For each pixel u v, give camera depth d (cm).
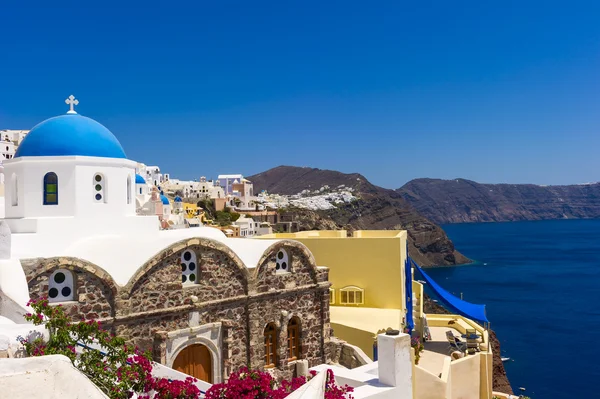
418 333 3956
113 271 2269
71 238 2450
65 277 2116
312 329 2966
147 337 2277
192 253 2491
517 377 6022
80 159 2497
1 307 1619
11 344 1245
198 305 2428
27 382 700
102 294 2169
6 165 2633
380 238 3744
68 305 2075
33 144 2528
